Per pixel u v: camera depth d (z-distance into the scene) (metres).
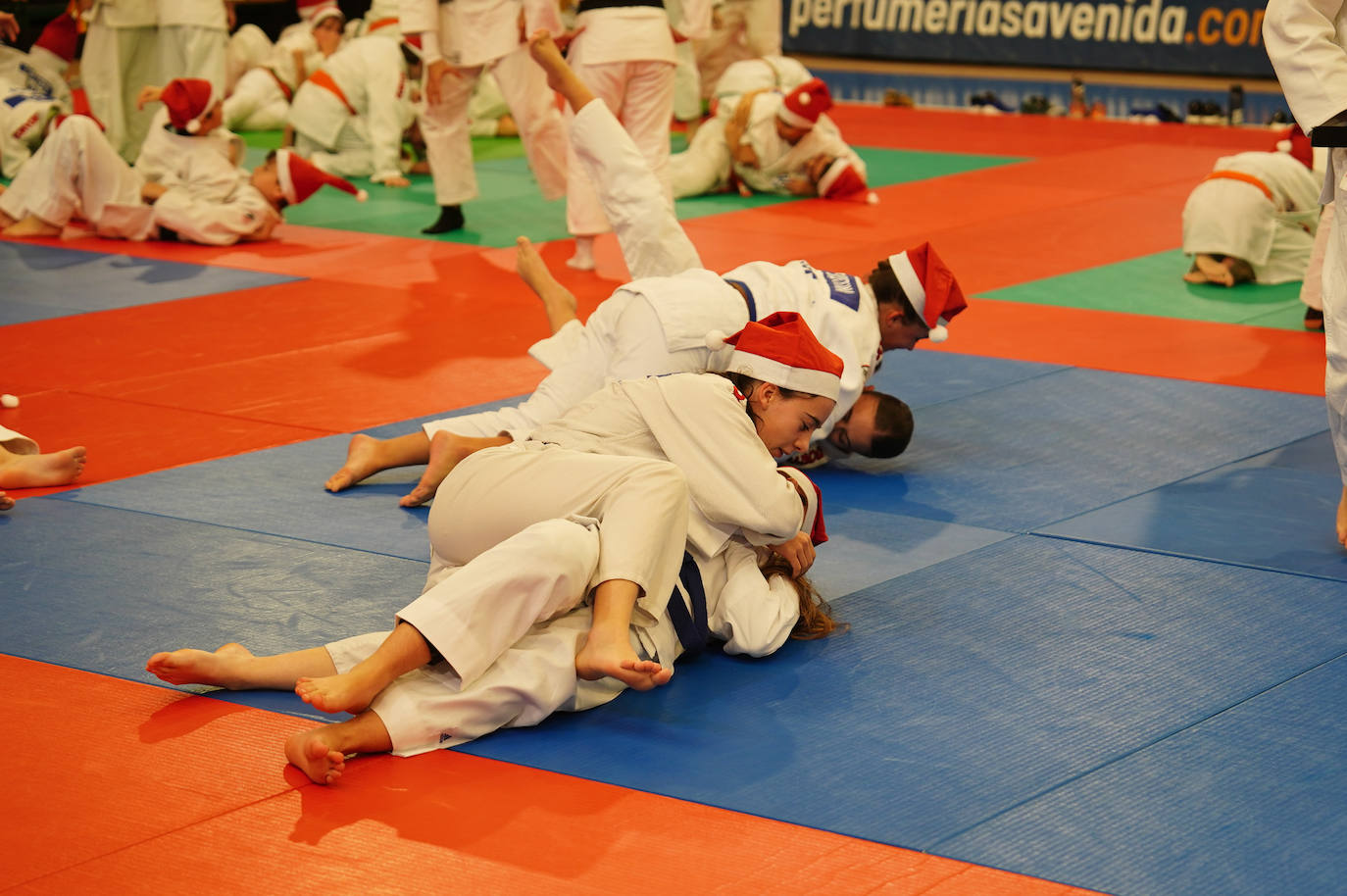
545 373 6.61
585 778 3.17
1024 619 4.04
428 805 3.06
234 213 9.55
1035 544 4.61
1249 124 16.61
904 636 3.92
